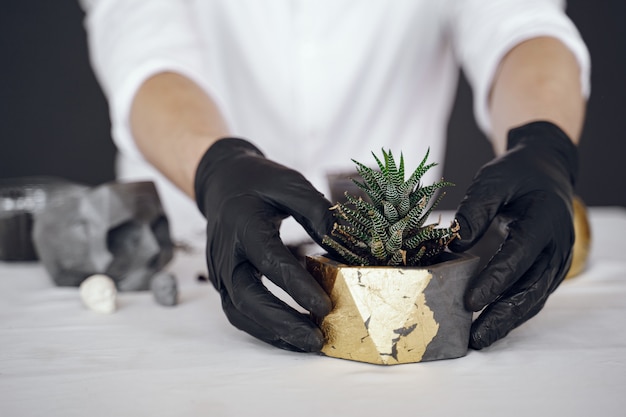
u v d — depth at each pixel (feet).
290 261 2.03
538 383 1.87
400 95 4.38
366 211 2.03
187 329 2.34
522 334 2.24
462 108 8.02
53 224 2.85
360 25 4.16
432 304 1.99
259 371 1.97
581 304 2.53
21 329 2.37
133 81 3.30
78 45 7.75
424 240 2.04
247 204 2.16
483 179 2.25
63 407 1.78
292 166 4.44
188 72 3.38
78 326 2.40
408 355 2.00
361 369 1.98
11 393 1.87
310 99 4.27
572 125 2.80
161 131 3.02
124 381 1.92
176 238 3.67
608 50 7.78
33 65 7.75
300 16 4.13
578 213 2.84
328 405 1.76
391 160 1.98
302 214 2.15
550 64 3.08
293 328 2.03
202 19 4.19
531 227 2.12
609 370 1.95
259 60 4.22
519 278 2.14
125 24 3.67
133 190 2.84
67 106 7.87
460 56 3.84
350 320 2.01
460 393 1.82
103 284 2.56
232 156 2.43
